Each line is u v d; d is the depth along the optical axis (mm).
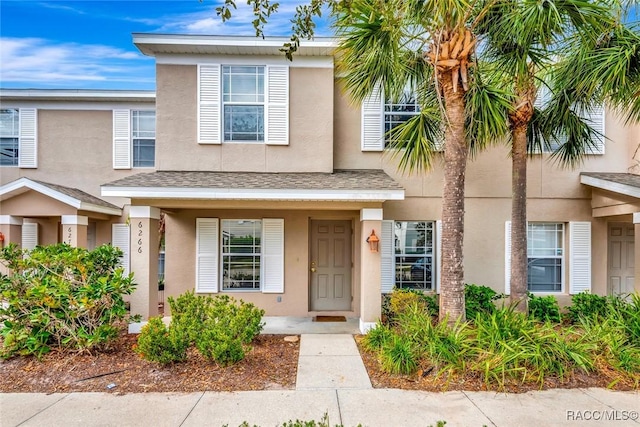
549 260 9188
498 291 8898
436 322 7113
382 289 8805
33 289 5375
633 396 4445
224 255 8922
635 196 7445
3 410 4094
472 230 8984
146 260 7180
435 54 5816
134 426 3775
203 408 4145
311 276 9047
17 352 5508
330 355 5934
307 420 3883
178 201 7301
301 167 8648
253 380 4895
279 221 8805
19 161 10648
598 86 6254
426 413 4039
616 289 9367
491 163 9039
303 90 8688
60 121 10734
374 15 4691
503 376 4602
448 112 5922
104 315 5945
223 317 5949
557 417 3961
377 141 9055
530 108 7016
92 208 9391
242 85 8672
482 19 5910
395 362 5074
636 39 5652
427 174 8922
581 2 4984
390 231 8859
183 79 8516
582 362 4918
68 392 4543
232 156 8602
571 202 9047
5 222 9195
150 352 4988
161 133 8492
